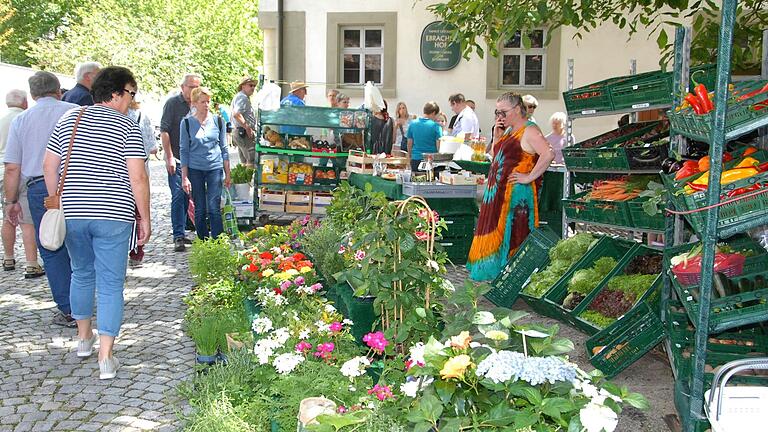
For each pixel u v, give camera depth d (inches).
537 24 260.2
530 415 98.9
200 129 344.2
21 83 629.9
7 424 167.6
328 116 437.1
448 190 343.3
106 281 194.1
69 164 190.1
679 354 173.0
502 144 278.2
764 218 137.3
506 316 120.9
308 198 437.7
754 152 165.8
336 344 169.0
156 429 165.3
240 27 1498.5
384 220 169.8
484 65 534.0
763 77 218.2
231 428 134.9
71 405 178.5
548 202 370.6
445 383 108.5
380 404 122.6
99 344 213.8
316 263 249.8
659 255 239.8
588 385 103.4
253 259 249.6
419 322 157.3
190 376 196.7
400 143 526.3
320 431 113.0
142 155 195.9
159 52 1364.4
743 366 120.6
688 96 164.2
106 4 1443.2
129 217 195.8
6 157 241.8
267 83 438.9
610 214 244.1
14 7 1611.7
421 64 541.3
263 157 444.8
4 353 215.8
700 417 143.7
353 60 558.3
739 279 159.5
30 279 309.1
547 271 260.2
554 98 522.9
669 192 177.6
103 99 195.9
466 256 353.4
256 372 160.6
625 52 508.1
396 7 538.9
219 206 353.1
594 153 253.6
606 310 224.2
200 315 219.9
